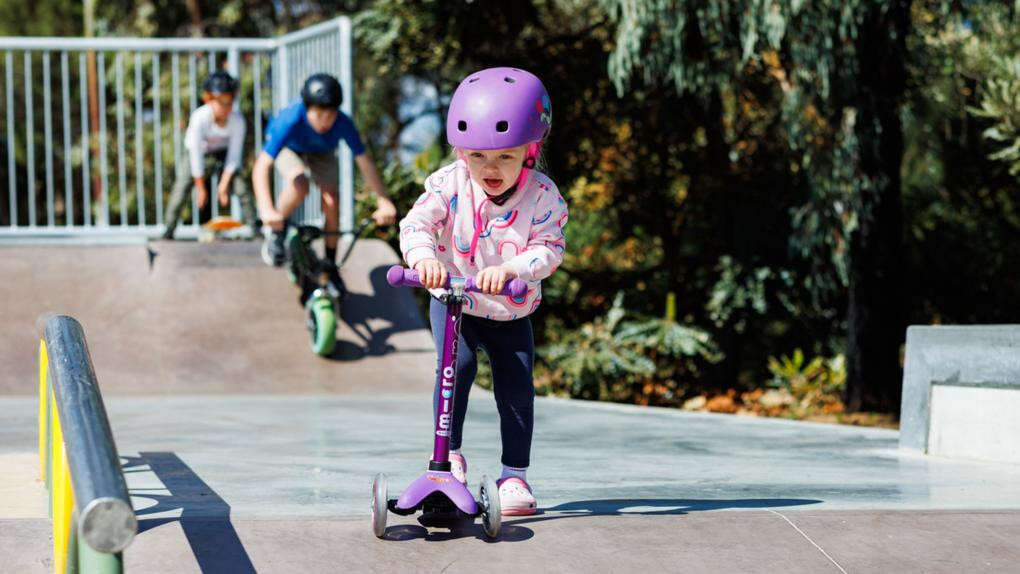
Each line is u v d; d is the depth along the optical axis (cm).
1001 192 1614
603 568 266
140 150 977
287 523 288
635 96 1392
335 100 756
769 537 291
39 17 2573
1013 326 450
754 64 1253
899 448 502
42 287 814
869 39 1030
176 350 771
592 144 1497
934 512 317
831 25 958
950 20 1174
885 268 1127
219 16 2267
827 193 1070
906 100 1257
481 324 325
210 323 805
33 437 500
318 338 770
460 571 261
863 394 1165
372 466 415
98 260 849
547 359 1321
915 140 1495
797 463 449
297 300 844
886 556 282
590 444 510
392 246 1137
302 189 766
